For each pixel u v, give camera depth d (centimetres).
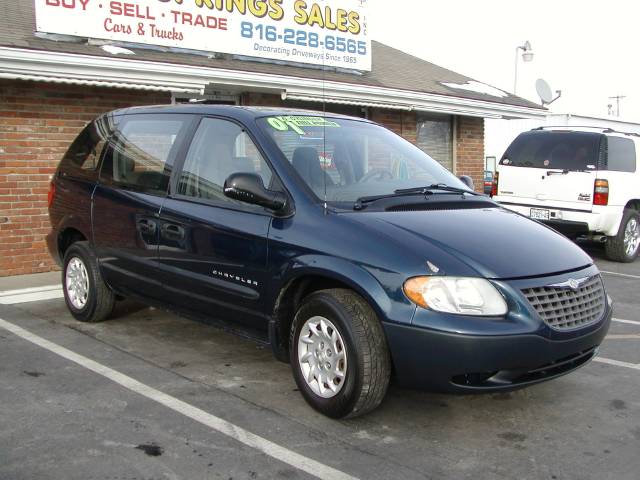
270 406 415
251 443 363
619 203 984
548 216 1007
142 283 515
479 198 483
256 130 454
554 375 381
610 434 388
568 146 997
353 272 374
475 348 347
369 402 374
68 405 409
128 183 534
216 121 484
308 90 973
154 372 471
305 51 1038
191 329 581
